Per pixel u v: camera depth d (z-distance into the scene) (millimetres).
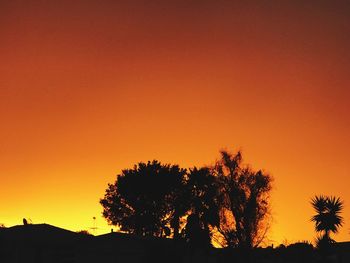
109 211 118500
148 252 72000
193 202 99812
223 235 92312
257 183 94688
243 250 90500
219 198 94562
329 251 67312
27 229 71188
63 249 69375
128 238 71688
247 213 93250
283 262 80688
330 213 67000
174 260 73688
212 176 98438
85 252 70000
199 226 92188
